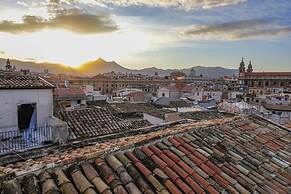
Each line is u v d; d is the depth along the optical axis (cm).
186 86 8431
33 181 392
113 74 15962
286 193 529
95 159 479
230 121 912
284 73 11638
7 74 1666
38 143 1278
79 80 12144
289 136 887
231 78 16212
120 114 2756
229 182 513
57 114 1750
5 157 602
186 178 483
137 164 489
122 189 411
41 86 1558
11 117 1436
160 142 600
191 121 1084
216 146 660
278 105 4819
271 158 680
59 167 436
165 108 3831
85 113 1823
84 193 390
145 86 11219
